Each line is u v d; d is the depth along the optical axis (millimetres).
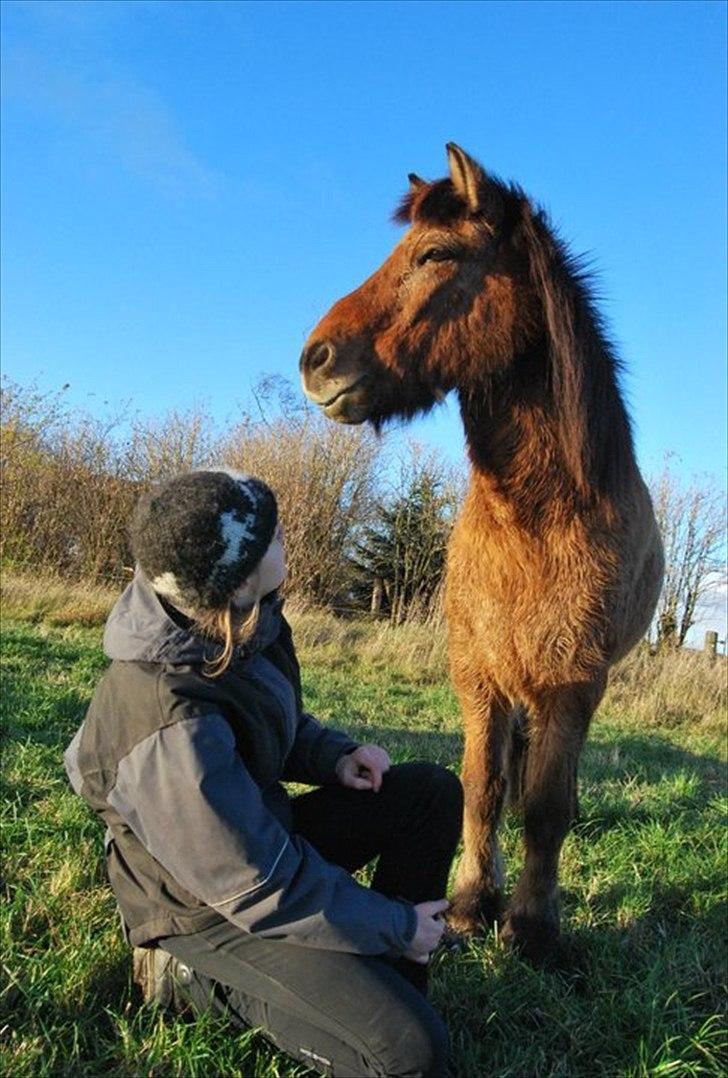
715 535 17219
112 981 2264
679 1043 2307
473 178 2857
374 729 6254
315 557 16594
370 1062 1776
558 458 2881
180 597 1811
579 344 2893
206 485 1832
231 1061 1914
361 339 2857
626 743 7273
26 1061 1889
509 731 3283
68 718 5020
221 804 1747
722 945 2994
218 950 1871
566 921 3051
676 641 17062
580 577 2893
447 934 2822
